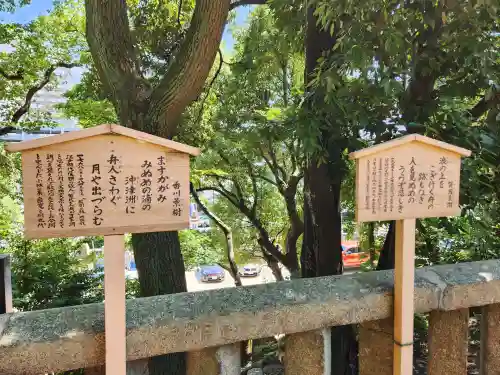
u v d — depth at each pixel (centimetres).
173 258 402
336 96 272
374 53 244
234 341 138
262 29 633
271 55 660
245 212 934
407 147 158
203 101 696
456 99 332
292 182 835
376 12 254
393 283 166
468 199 271
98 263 849
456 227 338
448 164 166
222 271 1599
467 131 264
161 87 350
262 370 457
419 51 293
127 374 135
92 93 731
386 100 276
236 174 904
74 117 808
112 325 121
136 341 127
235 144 769
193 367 146
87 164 117
